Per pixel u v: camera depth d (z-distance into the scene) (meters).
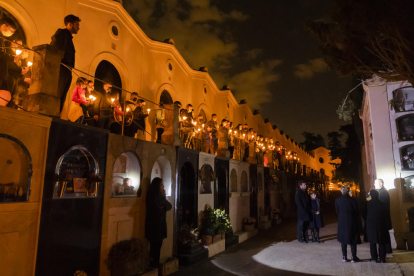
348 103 8.50
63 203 4.81
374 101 10.73
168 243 7.57
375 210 7.32
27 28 6.85
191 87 14.11
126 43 9.88
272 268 7.18
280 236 12.37
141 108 7.94
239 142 14.65
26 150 4.30
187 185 9.13
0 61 5.45
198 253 8.00
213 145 12.05
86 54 8.32
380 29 5.86
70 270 4.85
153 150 7.27
